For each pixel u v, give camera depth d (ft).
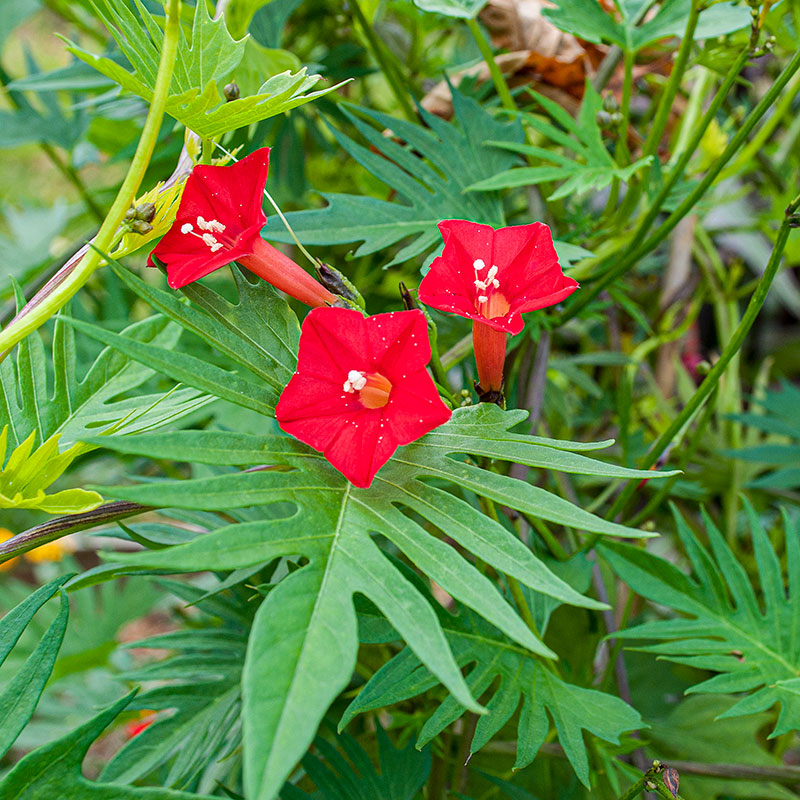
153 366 0.55
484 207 0.92
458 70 1.10
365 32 1.00
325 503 0.56
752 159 1.24
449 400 0.68
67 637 1.43
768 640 0.80
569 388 1.41
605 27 0.91
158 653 1.99
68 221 1.55
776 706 1.04
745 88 1.58
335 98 1.14
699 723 0.95
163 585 0.89
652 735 0.96
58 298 0.60
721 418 1.24
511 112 0.94
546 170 0.89
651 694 1.07
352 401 0.58
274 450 0.57
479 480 0.58
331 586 0.51
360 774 0.79
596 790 0.86
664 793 0.65
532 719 0.68
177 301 0.59
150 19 0.63
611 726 0.68
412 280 1.28
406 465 0.60
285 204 1.15
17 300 0.70
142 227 0.61
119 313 1.25
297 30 1.25
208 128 0.62
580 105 1.06
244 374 0.84
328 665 0.47
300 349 0.57
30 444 0.58
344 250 1.23
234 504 0.53
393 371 0.57
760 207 1.65
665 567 0.83
